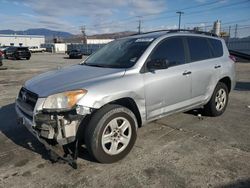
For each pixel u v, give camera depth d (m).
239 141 4.44
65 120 3.36
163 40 4.50
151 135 4.71
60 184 3.24
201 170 3.50
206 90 5.23
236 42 31.64
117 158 3.74
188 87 4.75
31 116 3.60
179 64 4.64
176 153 4.00
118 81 3.77
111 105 3.67
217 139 4.53
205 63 5.14
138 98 3.95
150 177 3.35
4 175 3.46
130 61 4.19
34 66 21.16
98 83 3.63
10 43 91.56
